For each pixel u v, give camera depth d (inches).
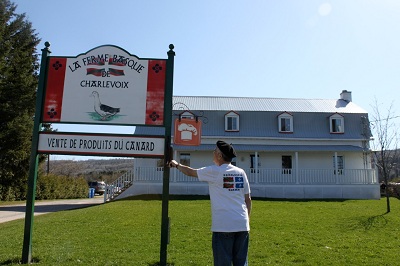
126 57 291.9
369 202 850.1
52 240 354.0
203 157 1130.7
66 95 289.1
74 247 319.9
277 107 1256.2
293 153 1171.9
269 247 325.7
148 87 289.1
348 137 1192.2
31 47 1403.8
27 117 1173.7
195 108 1197.1
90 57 292.4
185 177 1050.1
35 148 279.3
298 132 1193.4
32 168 276.8
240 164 1153.4
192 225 447.2
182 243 340.2
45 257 279.9
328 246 333.1
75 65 292.4
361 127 1213.7
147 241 348.2
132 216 536.1
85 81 290.5
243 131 1179.3
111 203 836.0
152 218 511.2
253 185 1063.6
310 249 319.3
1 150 1138.0
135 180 1034.7
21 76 1208.2
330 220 502.0
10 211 804.0
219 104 1253.1
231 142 1166.3
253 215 548.7
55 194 1393.9
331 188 1068.5
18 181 1202.6
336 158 1103.6
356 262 275.9
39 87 288.4
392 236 387.2
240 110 1202.6
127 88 288.8
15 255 286.0
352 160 1185.4
